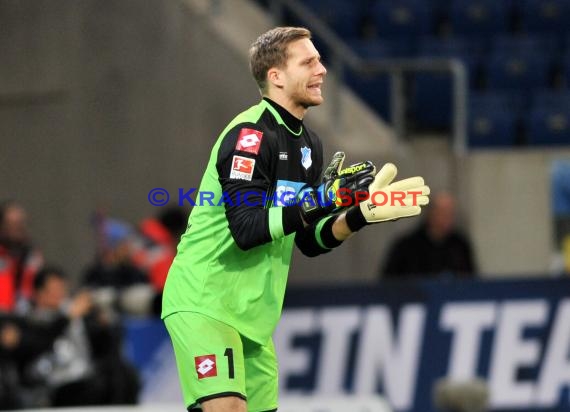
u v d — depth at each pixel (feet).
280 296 52.80
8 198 135.23
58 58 134.00
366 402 77.10
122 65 132.16
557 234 125.59
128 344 95.71
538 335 103.86
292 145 51.80
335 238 53.67
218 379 50.83
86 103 133.28
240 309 51.57
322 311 101.45
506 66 145.38
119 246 105.60
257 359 53.67
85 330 91.61
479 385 68.64
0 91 135.54
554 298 104.01
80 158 133.49
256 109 51.70
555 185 125.70
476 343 102.99
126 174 132.16
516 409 103.35
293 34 51.55
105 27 132.77
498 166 125.29
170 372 96.27
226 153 50.26
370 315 101.86
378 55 143.02
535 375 103.76
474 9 151.12
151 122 131.44
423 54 144.97
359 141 125.59
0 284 102.78
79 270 133.08
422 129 140.26
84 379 90.53
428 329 102.42
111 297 100.27
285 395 100.83
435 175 125.18
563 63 147.13
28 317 91.15
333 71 130.11
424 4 149.59
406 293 102.37
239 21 133.69
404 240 109.40
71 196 133.59
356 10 148.25
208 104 129.70
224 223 51.11
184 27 130.21
